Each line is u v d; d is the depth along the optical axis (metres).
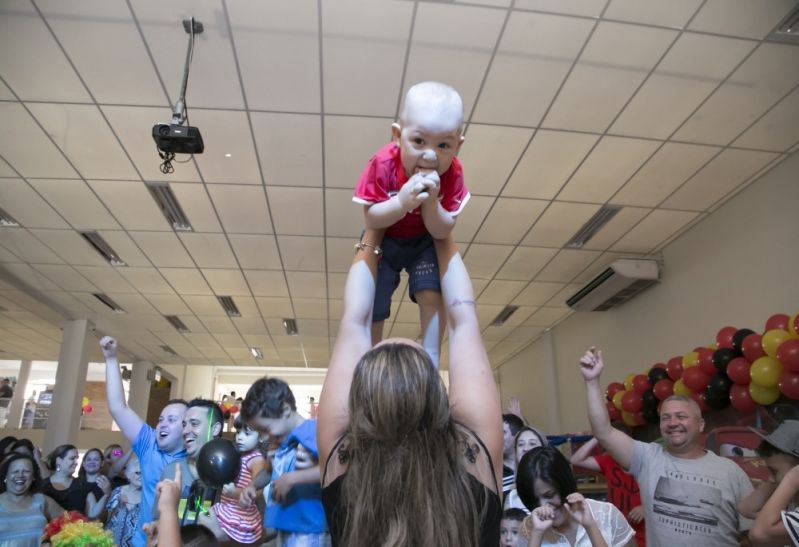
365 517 0.75
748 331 4.16
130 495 3.02
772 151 4.59
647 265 6.38
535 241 6.17
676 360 5.00
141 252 6.50
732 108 4.07
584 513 1.67
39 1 3.16
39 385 14.77
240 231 5.95
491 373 0.97
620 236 6.07
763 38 3.47
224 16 3.26
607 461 3.71
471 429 0.88
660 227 5.88
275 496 1.75
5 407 13.00
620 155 4.62
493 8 3.23
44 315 9.01
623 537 1.87
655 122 4.21
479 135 4.35
